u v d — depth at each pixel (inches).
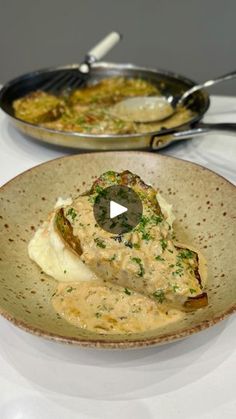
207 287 12.1
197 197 14.8
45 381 10.6
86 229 12.1
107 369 10.9
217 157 19.2
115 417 9.9
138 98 23.4
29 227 14.3
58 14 39.0
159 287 11.3
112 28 38.7
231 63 37.7
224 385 10.5
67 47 40.2
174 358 11.2
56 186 15.4
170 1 36.5
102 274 12.0
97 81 25.0
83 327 11.1
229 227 13.5
